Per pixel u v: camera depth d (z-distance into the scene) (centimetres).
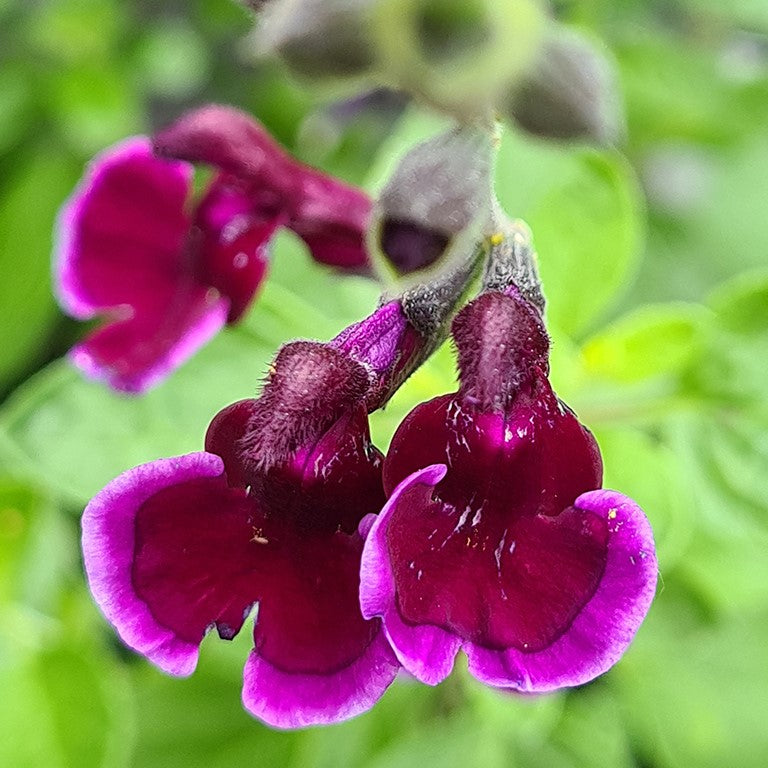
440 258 11
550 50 9
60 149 23
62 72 23
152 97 26
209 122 14
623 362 16
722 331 16
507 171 16
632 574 11
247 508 12
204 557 12
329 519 12
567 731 18
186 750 18
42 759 16
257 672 12
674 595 18
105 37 24
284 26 9
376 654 11
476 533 12
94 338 15
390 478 12
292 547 12
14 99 23
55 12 24
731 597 18
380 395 12
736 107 21
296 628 12
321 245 14
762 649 18
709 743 18
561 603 11
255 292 14
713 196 23
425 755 17
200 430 15
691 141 22
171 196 15
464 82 9
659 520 15
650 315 16
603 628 11
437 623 11
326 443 12
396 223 11
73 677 17
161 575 12
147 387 15
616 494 11
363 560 11
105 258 15
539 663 11
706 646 18
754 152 23
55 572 19
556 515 12
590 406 16
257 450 12
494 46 9
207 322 15
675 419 16
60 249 15
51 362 23
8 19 24
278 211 14
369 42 9
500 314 12
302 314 16
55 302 22
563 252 16
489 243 12
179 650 12
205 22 24
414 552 11
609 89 10
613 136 10
